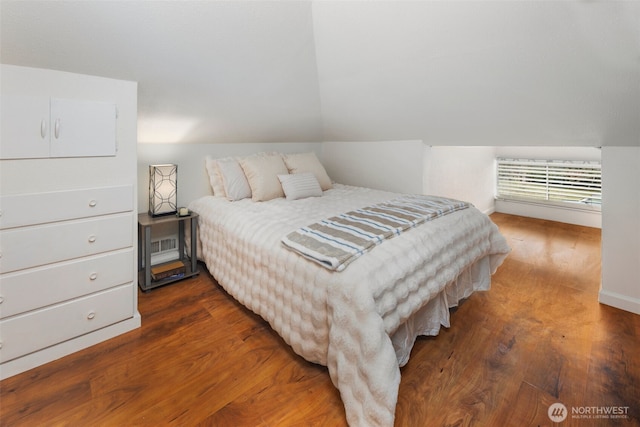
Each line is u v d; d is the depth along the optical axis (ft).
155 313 6.40
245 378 4.66
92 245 5.30
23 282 4.66
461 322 6.08
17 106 4.48
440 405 4.12
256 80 7.23
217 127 8.59
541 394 4.28
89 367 4.84
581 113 5.96
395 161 10.39
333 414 4.06
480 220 6.89
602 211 6.62
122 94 5.56
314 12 6.11
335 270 4.24
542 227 12.78
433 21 5.28
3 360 4.54
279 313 5.14
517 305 6.71
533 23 4.62
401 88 7.27
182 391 4.40
